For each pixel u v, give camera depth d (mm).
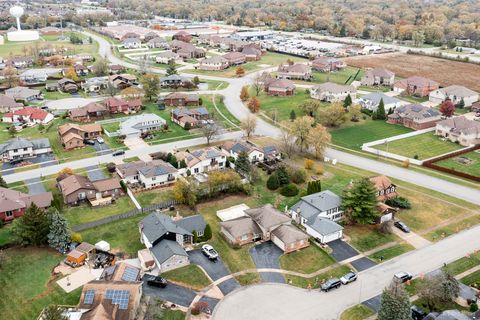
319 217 86312
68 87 184375
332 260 78500
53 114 153875
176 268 75250
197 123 142875
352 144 132750
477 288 70562
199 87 194250
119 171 107562
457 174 112312
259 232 83812
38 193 99812
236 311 66125
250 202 97562
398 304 58812
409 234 86625
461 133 132500
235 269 75625
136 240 83312
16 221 80500
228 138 135250
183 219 85062
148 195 100438
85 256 76562
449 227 89188
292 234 81062
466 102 172500
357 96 183125
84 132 132125
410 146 131250
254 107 159875
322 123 148125
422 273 74875
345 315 65688
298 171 106812
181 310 65750
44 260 76688
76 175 101250
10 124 144750
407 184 107250
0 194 91250
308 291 70875
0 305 66312
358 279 73688
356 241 84188
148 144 129375
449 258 79125
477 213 94562
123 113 157000
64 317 58062
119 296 63219
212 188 97688
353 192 89375
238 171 108938
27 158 118500
